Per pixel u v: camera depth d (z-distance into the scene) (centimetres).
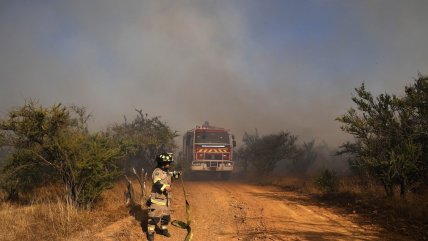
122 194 1084
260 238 721
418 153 995
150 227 693
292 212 988
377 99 1105
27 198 985
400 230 751
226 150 2450
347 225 820
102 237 662
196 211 1020
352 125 1104
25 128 809
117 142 1377
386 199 998
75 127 948
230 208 1067
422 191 999
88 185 866
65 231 689
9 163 891
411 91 1049
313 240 698
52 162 870
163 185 695
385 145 1070
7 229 687
